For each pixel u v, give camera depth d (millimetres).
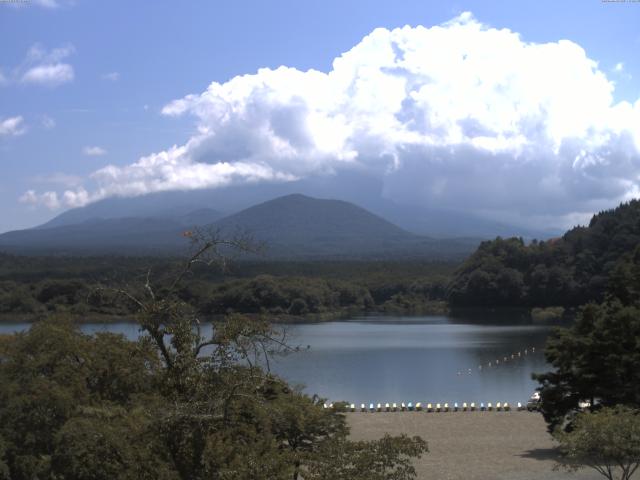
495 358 118062
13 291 154750
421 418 68562
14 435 30453
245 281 184750
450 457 51281
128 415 26906
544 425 64438
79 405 31172
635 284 64188
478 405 79375
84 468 26219
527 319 189500
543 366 109500
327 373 103500
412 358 118125
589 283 191000
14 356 34906
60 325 38156
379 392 88875
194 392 24234
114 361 35156
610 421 35281
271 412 27812
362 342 139625
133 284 27812
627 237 193500
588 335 51406
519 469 47188
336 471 23672
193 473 23203
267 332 25312
